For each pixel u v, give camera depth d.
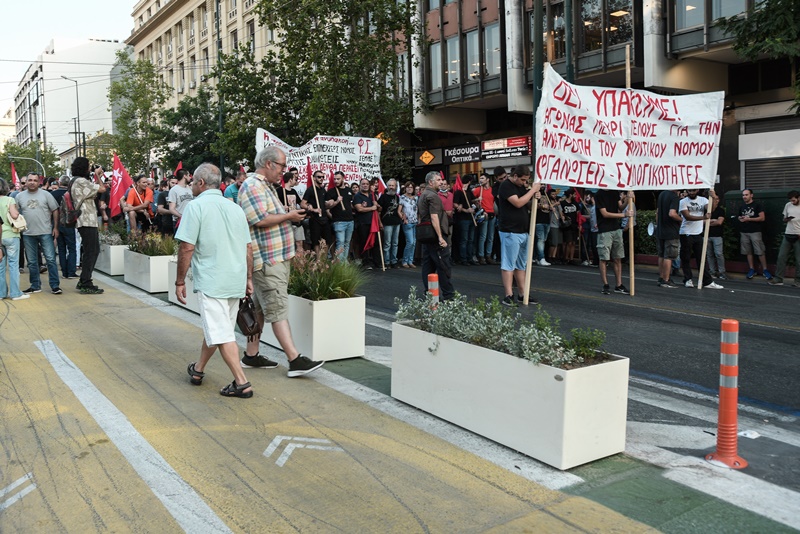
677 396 5.82
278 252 6.01
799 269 13.02
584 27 20.83
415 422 4.94
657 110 10.68
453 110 26.50
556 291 11.83
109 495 3.80
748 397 5.84
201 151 36.56
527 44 22.62
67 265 13.08
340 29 20.09
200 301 5.48
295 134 23.30
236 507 3.66
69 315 9.09
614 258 11.58
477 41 24.39
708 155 11.33
